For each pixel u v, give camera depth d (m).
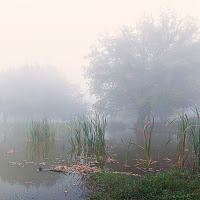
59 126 21.36
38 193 4.70
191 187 4.48
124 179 5.20
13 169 6.62
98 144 9.27
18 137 14.21
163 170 6.36
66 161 7.70
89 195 4.57
